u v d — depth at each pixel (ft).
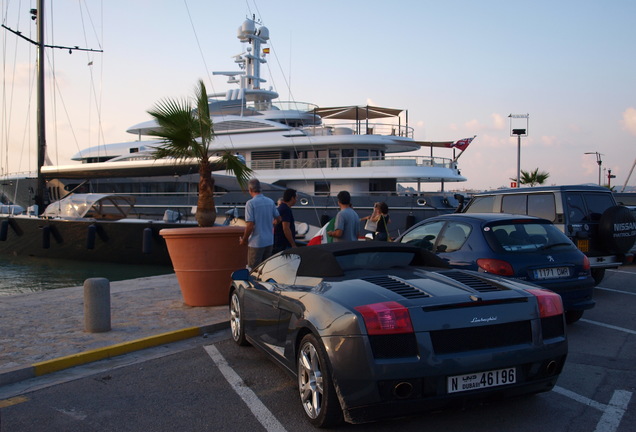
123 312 24.98
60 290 31.83
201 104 27.50
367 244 15.66
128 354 19.10
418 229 24.72
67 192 82.43
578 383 15.30
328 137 72.95
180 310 25.40
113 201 64.64
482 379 11.29
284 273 16.28
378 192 66.95
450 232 22.56
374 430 12.09
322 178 70.95
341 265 14.73
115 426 12.64
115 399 14.49
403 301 11.39
